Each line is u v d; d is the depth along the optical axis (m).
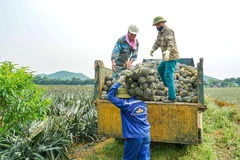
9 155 4.36
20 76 3.52
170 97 4.53
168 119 4.48
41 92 3.98
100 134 4.95
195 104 4.29
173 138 4.46
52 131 5.61
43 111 3.86
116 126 4.84
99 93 5.04
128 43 6.45
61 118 6.98
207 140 6.13
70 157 5.25
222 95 37.75
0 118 3.82
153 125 4.58
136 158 3.54
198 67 4.38
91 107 8.85
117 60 6.75
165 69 4.68
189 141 4.37
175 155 5.02
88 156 4.95
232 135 6.57
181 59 7.66
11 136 5.09
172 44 4.59
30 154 4.65
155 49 5.19
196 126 4.31
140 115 3.56
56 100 11.91
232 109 9.54
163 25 4.87
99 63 5.05
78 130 6.77
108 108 4.88
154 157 4.98
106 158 5.05
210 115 9.19
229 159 5.36
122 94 3.71
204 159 4.86
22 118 3.72
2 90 3.20
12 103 3.48
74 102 10.95
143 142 3.55
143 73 3.61
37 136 5.06
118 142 5.88
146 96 3.64
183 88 5.12
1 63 3.59
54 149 5.12
